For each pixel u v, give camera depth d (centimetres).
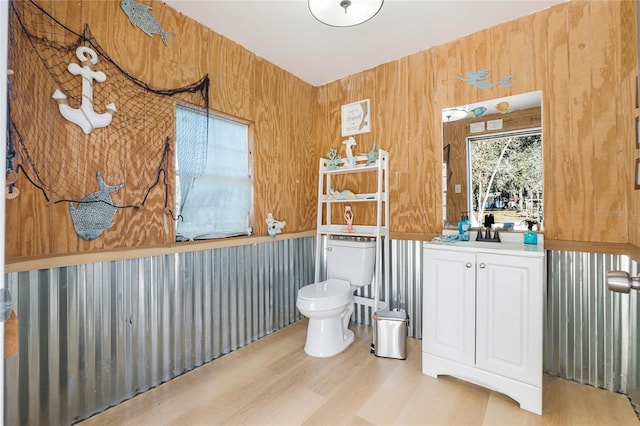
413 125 262
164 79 199
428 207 254
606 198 188
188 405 169
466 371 185
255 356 225
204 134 221
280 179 286
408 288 259
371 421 156
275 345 244
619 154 183
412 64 263
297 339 255
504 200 222
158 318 190
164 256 193
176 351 199
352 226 286
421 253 253
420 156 258
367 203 288
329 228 299
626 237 181
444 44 247
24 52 144
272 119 278
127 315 176
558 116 203
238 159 252
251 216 260
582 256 191
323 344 225
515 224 217
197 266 212
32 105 146
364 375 198
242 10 207
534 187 211
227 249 233
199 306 212
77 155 160
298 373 201
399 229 268
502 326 174
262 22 220
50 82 152
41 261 142
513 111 219
